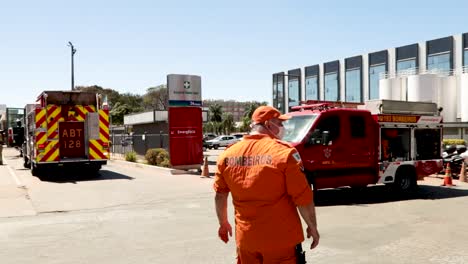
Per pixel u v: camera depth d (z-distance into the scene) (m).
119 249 6.69
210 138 63.84
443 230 7.86
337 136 10.80
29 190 12.91
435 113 13.16
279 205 3.10
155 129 27.19
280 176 3.05
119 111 96.50
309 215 3.13
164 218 9.00
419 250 6.57
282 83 90.94
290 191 3.08
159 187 13.55
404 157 12.13
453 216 9.14
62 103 16.27
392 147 11.91
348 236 7.41
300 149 10.17
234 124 138.75
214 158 31.12
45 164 15.58
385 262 5.98
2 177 16.30
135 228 8.10
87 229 8.04
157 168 19.14
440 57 61.34
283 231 3.09
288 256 3.13
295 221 3.16
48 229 8.05
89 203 10.78
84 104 16.61
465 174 15.32
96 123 16.23
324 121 10.66
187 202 10.93
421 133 12.54
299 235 3.16
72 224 8.46
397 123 11.90
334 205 10.49
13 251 6.61
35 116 15.46
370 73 72.12
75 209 10.03
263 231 3.09
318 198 11.60
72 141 16.81
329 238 7.27
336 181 10.74
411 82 46.72
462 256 6.26
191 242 7.08
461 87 45.50
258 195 3.09
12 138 30.81
